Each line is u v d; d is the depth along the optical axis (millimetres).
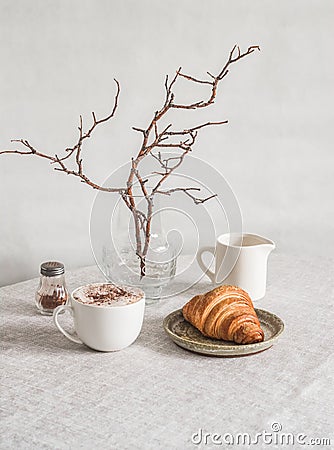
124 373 1271
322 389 1220
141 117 2291
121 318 1328
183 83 2283
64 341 1420
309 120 2361
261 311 1499
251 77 2309
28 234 2344
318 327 1503
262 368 1299
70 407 1144
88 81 2240
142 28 2229
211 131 2332
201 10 2242
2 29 2164
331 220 2451
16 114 2230
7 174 2277
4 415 1115
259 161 2381
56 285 1556
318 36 2295
